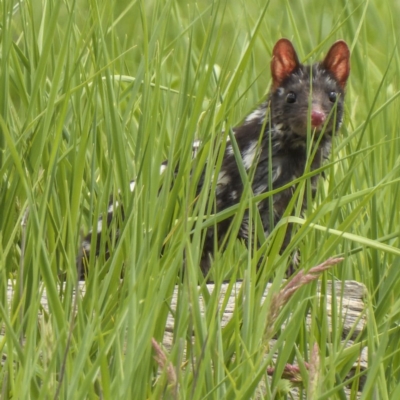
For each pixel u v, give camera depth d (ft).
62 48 25.96
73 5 26.84
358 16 64.90
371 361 24.63
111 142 30.58
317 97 42.91
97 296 26.35
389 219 36.04
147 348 22.85
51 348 20.34
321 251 26.96
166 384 21.91
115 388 21.57
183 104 29.40
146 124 28.84
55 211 29.60
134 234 24.36
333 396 25.41
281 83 44.11
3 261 24.23
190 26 32.55
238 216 26.05
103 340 23.40
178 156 28.84
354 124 47.24
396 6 68.59
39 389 22.79
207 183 25.22
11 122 31.07
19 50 32.42
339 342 26.91
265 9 27.78
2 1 30.55
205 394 23.36
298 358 25.09
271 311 21.26
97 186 33.68
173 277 25.49
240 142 43.88
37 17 48.85
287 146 43.11
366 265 30.14
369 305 25.23
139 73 30.09
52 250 29.32
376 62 59.52
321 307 28.81
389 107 44.60
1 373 23.65
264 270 25.59
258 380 21.84
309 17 67.87
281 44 44.62
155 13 31.37
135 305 21.89
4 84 28.73
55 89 26.05
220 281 24.30
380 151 39.70
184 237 23.18
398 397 23.17
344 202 27.14
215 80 41.42
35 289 21.84
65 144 35.17
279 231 27.04
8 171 28.99
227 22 65.31
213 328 22.58
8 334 21.63
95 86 29.68
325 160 43.78
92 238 28.94
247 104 51.78
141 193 26.25
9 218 28.17
